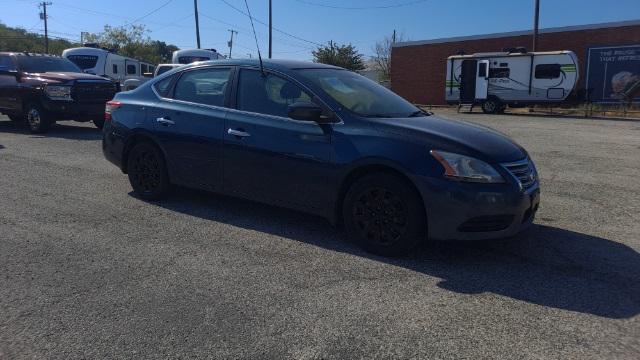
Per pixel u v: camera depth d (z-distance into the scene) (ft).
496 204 14.25
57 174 26.30
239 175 18.16
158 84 21.15
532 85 85.81
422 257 15.48
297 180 16.79
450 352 10.38
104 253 15.53
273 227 18.21
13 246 16.01
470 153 14.44
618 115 80.12
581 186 25.86
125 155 21.58
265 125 17.44
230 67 19.10
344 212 16.06
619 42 96.07
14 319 11.59
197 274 14.08
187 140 19.36
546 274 14.35
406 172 14.62
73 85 40.65
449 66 92.84
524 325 11.49
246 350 10.41
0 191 22.75
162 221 18.74
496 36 108.68
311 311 12.03
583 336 11.05
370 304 12.41
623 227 18.89
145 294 12.84
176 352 10.32
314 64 19.15
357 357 10.19
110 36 219.82
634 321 11.73
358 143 15.55
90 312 11.93
